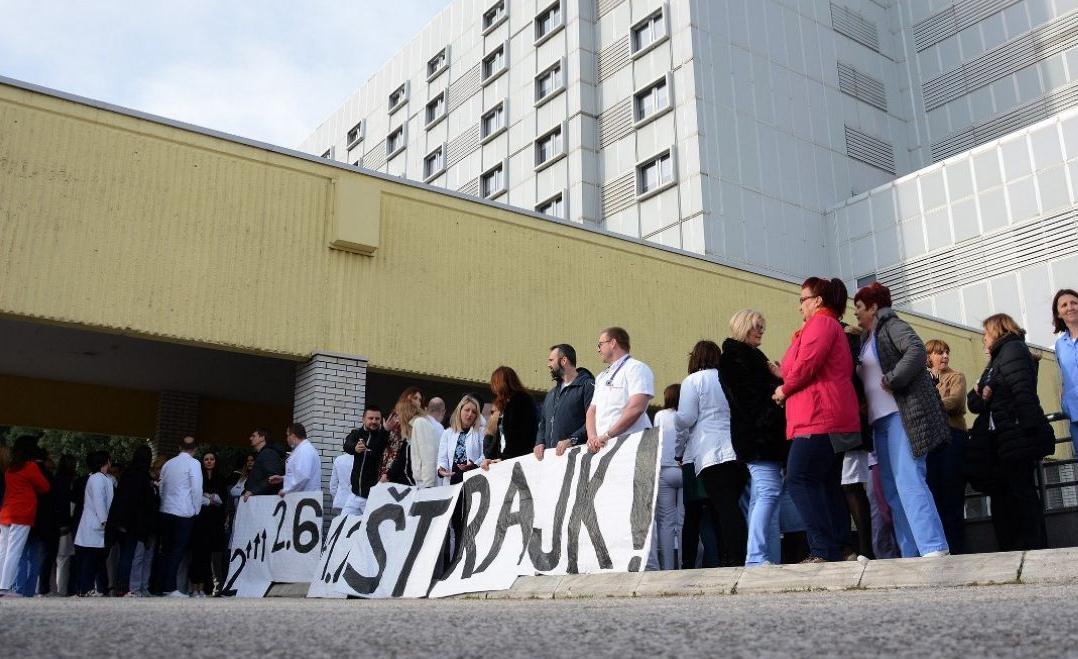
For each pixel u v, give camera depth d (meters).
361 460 8.72
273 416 19.73
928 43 31.30
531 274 13.73
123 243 10.66
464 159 33.69
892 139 30.58
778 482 5.42
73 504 10.71
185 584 10.60
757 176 26.09
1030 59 28.20
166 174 11.13
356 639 1.96
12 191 10.09
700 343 6.37
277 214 11.81
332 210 12.22
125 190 10.80
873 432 5.08
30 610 2.96
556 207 28.97
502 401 7.02
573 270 14.18
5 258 9.91
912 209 26.06
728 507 5.81
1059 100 27.19
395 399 17.77
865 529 5.63
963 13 30.39
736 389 5.51
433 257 12.91
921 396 4.71
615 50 28.67
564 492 5.98
